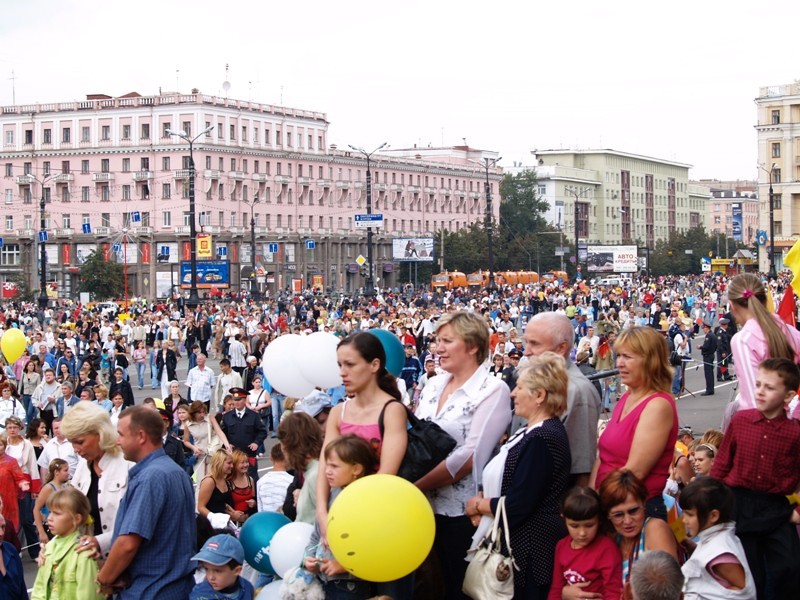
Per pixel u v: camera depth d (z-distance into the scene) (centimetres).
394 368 995
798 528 724
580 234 18400
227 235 11731
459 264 12925
